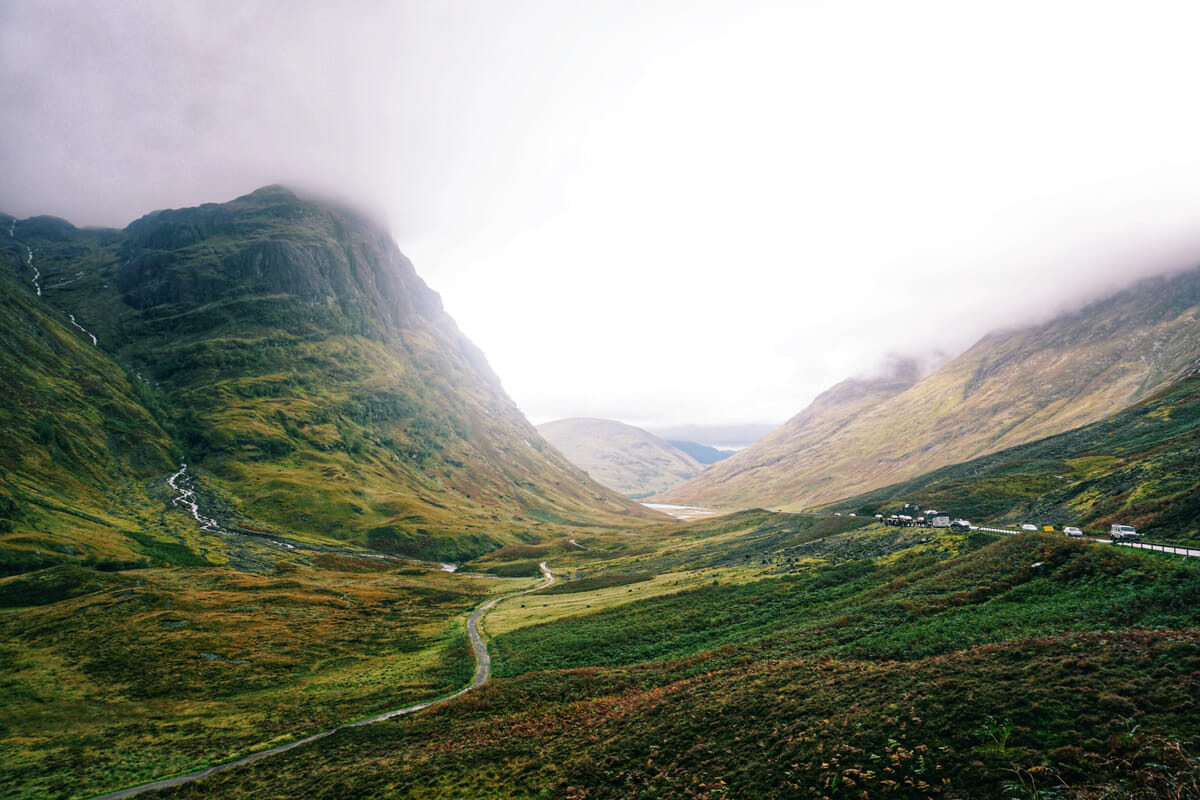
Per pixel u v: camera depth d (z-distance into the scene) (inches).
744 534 7381.9
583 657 2866.6
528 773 1508.4
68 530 5753.0
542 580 6515.8
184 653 3282.5
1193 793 751.1
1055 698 1079.6
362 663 3373.5
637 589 4507.9
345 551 7711.6
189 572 5280.5
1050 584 2081.7
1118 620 1627.7
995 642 1669.5
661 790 1216.2
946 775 957.8
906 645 1841.8
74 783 1918.1
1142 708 988.6
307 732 2293.3
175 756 2113.7
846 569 3408.0
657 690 2020.2
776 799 1047.6
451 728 2107.5
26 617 3811.5
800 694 1502.2
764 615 2928.2
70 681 2888.8
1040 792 840.3
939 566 2810.0
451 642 3649.1
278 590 4931.1
